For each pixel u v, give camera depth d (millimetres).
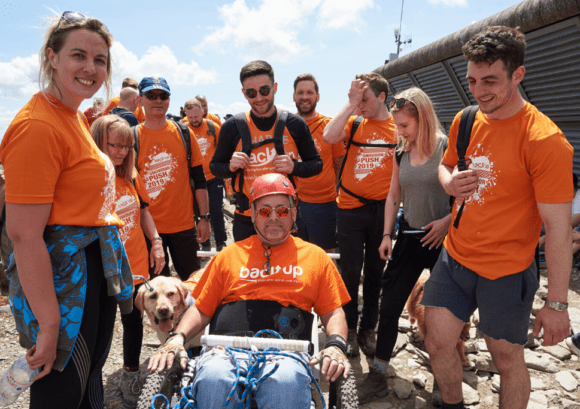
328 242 4602
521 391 2320
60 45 1611
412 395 3084
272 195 2250
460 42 6301
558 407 2854
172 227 3756
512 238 2133
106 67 1756
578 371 3277
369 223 3592
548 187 1958
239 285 2248
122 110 4840
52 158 1568
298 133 3320
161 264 3352
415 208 2895
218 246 6695
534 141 1979
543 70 5402
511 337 2195
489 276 2178
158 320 2840
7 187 1525
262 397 1834
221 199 6723
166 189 3688
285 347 1938
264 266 2266
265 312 2158
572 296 4438
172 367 1964
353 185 3621
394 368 3404
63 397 1724
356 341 3658
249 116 3318
